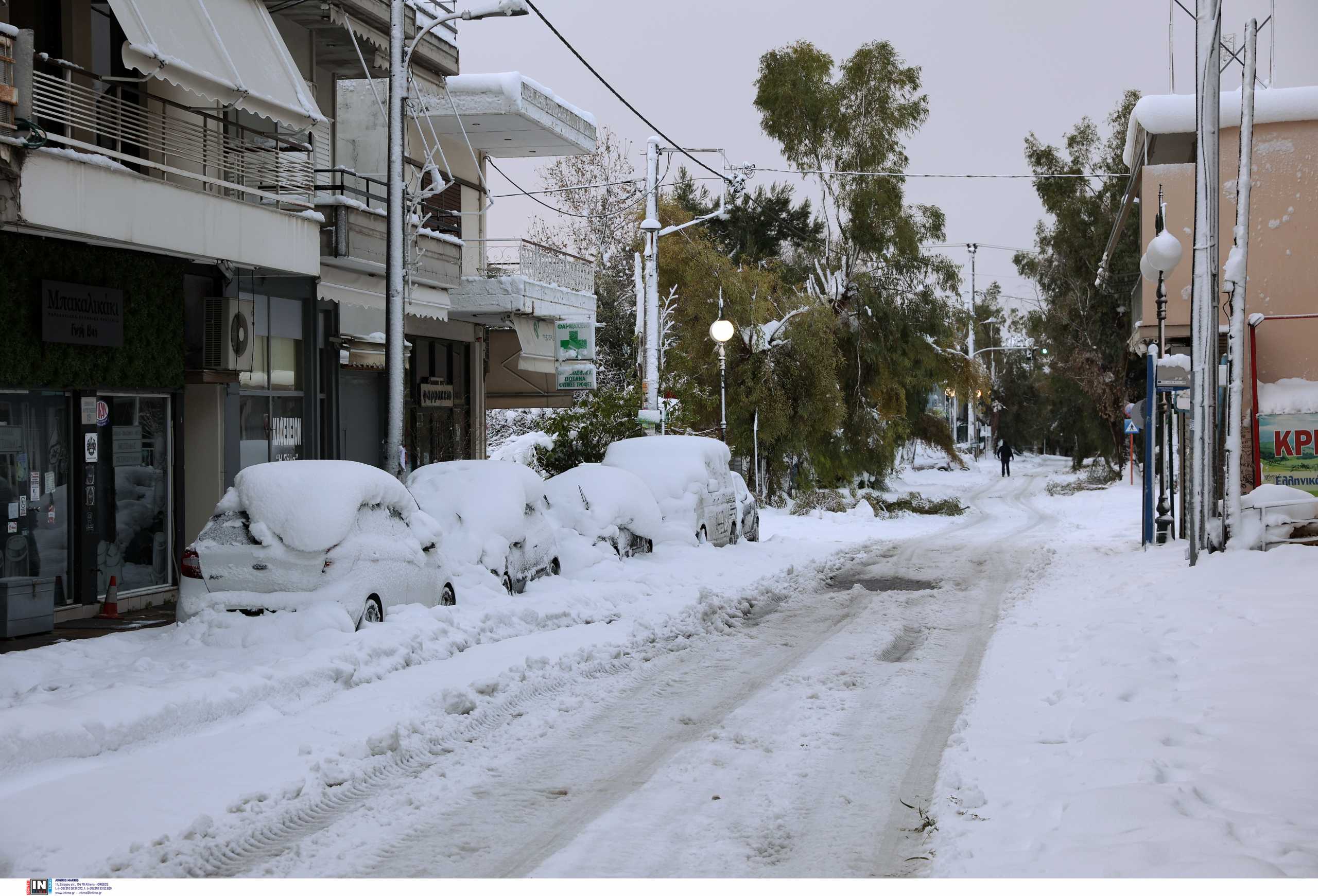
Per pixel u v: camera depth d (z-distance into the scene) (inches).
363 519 484.1
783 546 964.0
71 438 597.9
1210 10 700.0
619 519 773.9
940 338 1797.5
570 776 298.4
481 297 1083.9
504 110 1037.8
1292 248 911.7
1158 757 280.7
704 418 1556.3
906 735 338.0
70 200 523.2
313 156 782.5
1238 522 709.9
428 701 368.5
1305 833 221.8
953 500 1609.3
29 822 246.1
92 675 391.5
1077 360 2036.2
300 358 833.5
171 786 274.4
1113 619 520.7
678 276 1649.9
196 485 728.3
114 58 633.6
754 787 285.9
